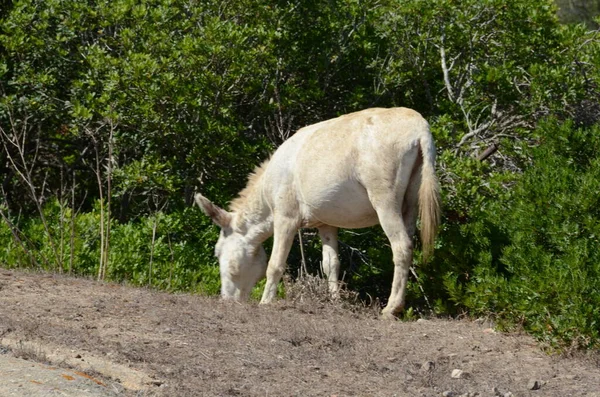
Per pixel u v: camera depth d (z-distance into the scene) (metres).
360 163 11.09
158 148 17.41
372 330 10.34
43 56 18.19
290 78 18.25
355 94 17.34
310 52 18.02
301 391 7.93
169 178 16.80
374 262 15.62
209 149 16.44
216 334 9.59
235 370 8.38
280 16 17.34
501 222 12.37
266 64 17.11
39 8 18.31
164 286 15.46
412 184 11.16
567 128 11.88
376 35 17.89
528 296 10.12
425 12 16.56
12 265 15.45
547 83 15.74
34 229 16.70
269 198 12.22
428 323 10.90
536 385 8.43
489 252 11.38
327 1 17.84
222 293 13.34
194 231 17.09
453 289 11.52
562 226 10.51
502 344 9.96
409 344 9.77
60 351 8.40
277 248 12.00
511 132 16.58
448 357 9.34
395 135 10.95
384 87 17.69
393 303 11.16
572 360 9.43
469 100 16.97
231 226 13.22
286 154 11.92
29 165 20.45
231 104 16.91
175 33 17.28
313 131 11.75
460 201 14.45
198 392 7.64
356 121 11.29
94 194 21.06
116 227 17.06
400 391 8.14
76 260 15.61
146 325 9.69
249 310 10.79
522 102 16.09
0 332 8.88
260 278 13.38
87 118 16.34
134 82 15.95
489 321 11.09
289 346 9.38
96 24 17.70
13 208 21.22
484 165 14.94
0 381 7.06
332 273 12.33
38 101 17.56
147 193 17.86
